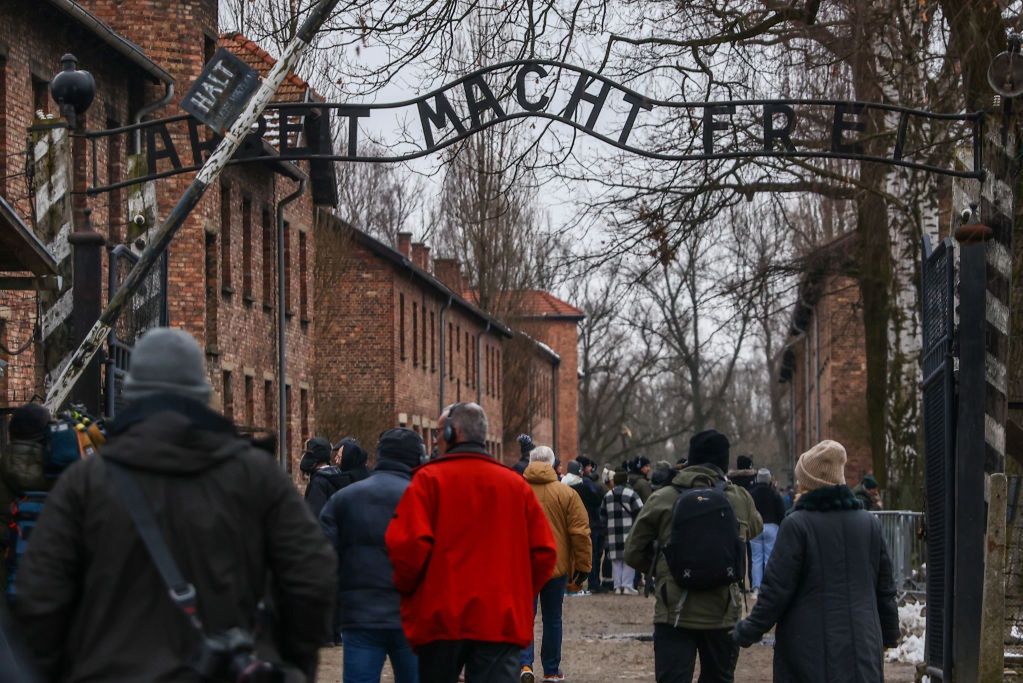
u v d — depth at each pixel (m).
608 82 11.59
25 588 4.36
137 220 13.22
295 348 35.69
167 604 4.36
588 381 83.19
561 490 13.51
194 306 26.53
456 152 15.66
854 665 7.95
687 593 9.74
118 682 4.28
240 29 14.85
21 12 20.41
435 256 69.00
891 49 17.70
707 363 78.94
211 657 4.28
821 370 56.75
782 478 122.50
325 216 44.25
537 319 67.44
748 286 26.53
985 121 11.26
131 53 23.48
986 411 10.96
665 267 22.06
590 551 13.52
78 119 11.98
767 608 8.05
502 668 7.90
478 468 8.03
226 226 29.56
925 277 12.24
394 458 9.39
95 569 4.39
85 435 8.80
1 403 18.88
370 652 9.12
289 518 4.62
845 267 28.09
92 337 10.35
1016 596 10.61
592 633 20.06
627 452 80.06
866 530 8.16
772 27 18.36
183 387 4.61
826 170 22.84
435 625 7.87
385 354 47.00
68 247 11.84
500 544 7.95
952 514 10.79
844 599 8.04
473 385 64.88
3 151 19.97
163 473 4.45
